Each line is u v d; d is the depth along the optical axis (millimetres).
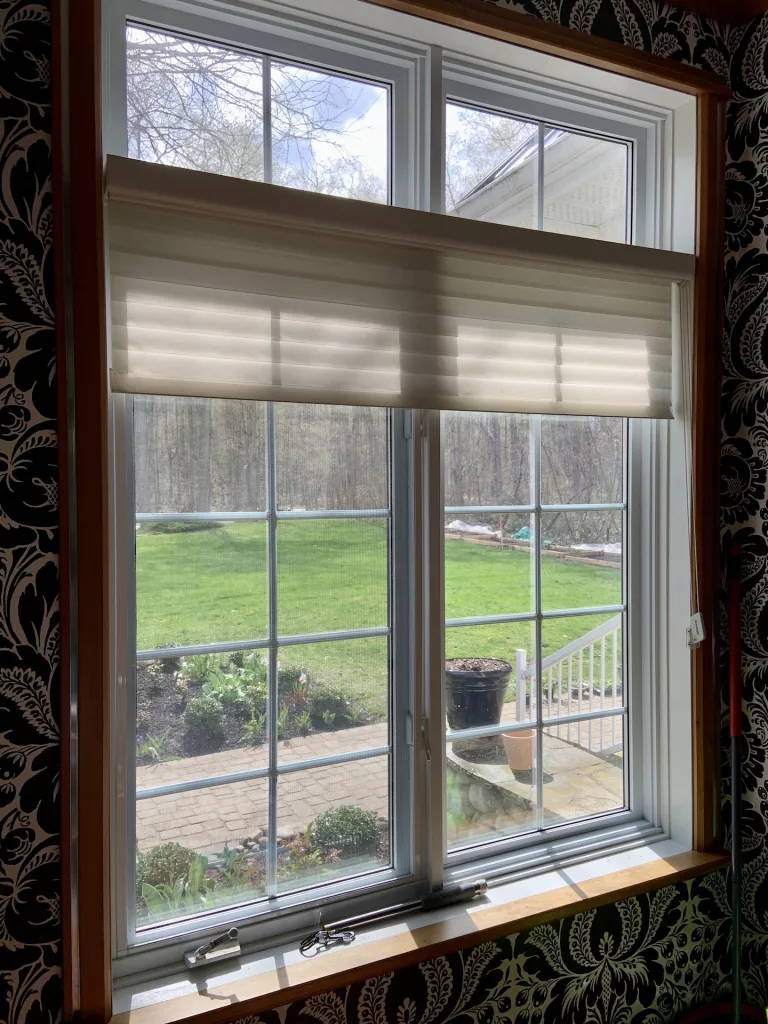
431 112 1367
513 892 1441
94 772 1025
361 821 1384
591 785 1665
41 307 1000
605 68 1462
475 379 1383
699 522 1625
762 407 1576
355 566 1365
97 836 1028
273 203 1158
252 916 1271
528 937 1373
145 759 1206
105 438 1032
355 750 1375
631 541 1696
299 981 1159
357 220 1229
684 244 1654
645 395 1597
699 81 1554
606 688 1682
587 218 1629
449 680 1479
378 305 1284
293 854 1323
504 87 1492
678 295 1642
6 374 985
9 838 997
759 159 1570
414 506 1390
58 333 1007
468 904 1394
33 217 992
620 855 1605
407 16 1268
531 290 1438
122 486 1161
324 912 1320
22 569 1000
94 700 1023
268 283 1196
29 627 1005
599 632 1667
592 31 1433
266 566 1287
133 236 1099
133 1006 1110
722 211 1635
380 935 1289
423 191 1378
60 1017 1026
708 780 1634
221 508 1247
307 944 1244
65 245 1020
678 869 1540
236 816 1276
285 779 1313
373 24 1288
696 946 1591
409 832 1420
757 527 1599
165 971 1186
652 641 1709
